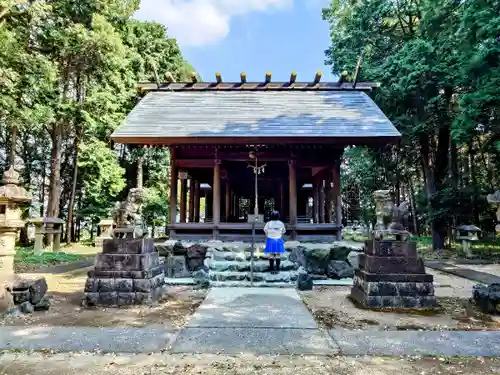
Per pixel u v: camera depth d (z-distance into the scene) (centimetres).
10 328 489
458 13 1412
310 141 1103
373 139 1098
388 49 1877
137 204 719
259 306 618
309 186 1997
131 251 664
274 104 1334
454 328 503
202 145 1200
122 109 2156
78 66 1750
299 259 945
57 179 1939
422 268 643
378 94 1655
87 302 634
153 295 661
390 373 345
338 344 426
